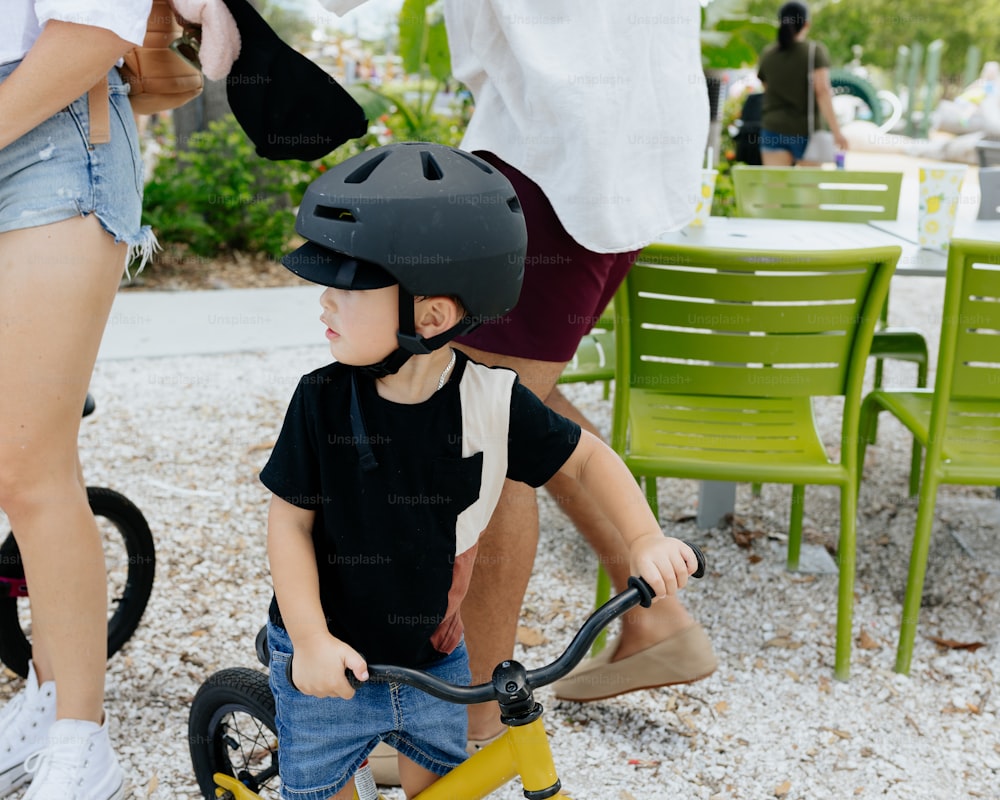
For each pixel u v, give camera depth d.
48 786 1.92
